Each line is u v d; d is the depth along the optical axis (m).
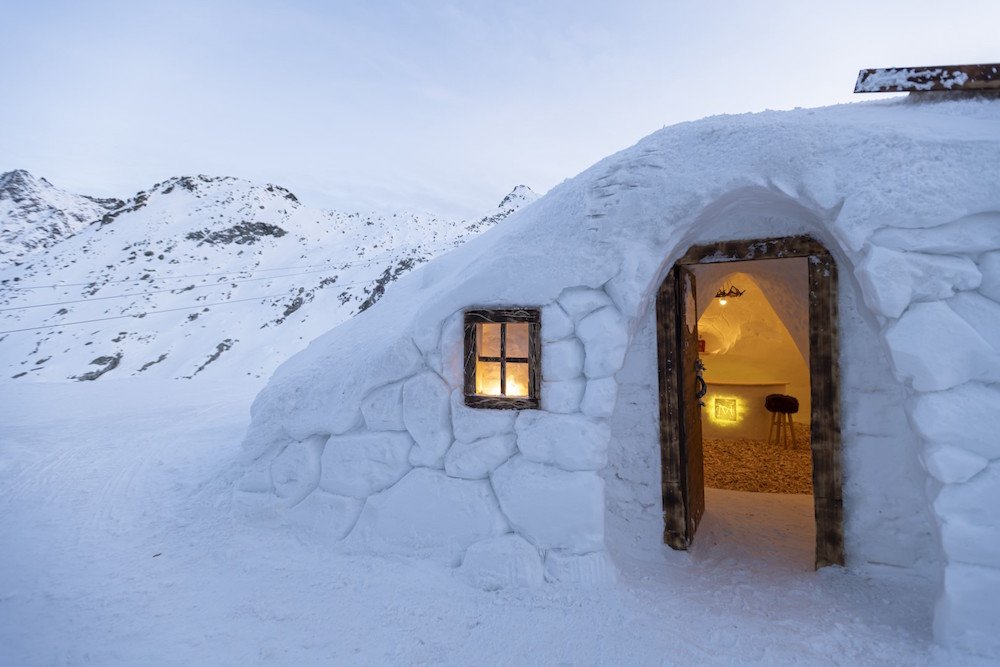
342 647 2.71
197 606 3.14
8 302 81.12
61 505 4.98
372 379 3.77
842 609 2.92
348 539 3.73
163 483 5.49
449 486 3.50
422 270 6.18
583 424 3.24
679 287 3.96
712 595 3.15
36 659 2.66
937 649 2.45
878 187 2.74
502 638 2.74
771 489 5.57
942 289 2.55
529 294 3.43
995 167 2.57
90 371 61.62
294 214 136.38
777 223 3.66
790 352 9.01
